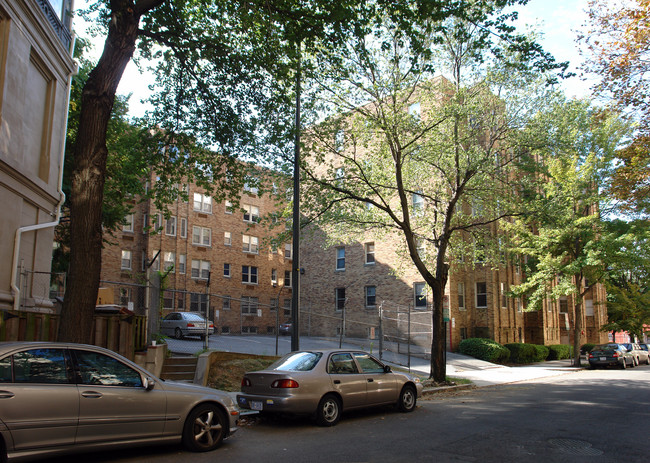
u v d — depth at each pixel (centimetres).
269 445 773
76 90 1812
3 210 1050
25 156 1166
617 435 858
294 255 1291
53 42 1266
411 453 720
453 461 676
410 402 1117
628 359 2748
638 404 1250
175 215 3344
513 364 2761
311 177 1598
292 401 890
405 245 2238
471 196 1831
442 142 1593
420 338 2656
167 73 1320
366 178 1670
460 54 1608
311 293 3591
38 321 965
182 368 1336
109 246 3136
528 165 1889
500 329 2930
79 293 787
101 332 1099
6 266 1060
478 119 1670
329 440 812
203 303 3397
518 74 1608
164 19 1182
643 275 2836
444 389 1555
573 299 3575
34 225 1188
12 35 1063
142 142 1374
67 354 611
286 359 1023
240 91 1330
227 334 3322
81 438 591
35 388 563
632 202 1602
